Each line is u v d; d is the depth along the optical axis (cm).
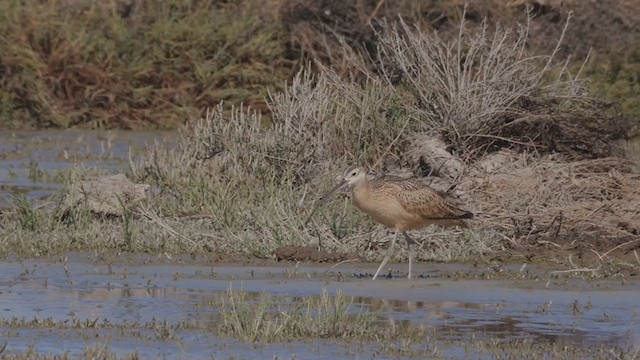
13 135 6894
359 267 3622
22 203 4200
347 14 7438
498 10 7388
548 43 7300
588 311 3031
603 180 4306
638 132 5922
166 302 3073
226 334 2720
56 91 7538
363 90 4925
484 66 4734
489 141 4650
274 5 7831
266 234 3856
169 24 7694
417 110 4719
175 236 3869
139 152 6050
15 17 7638
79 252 3778
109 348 2589
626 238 3950
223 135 4675
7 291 3195
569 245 3894
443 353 2569
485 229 3969
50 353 2530
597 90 6631
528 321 2906
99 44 7619
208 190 4334
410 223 3441
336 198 4247
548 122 4647
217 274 3456
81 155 6234
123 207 4100
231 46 7662
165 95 7550
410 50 4916
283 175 4484
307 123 4659
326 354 2559
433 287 3312
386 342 2662
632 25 7438
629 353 2559
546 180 4269
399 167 4644
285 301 3089
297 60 7594
